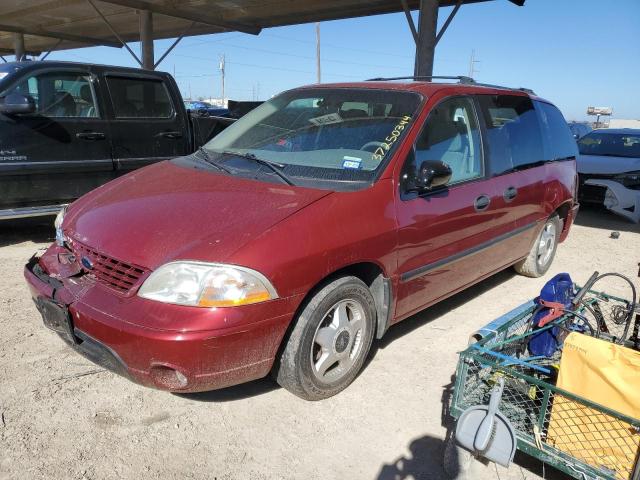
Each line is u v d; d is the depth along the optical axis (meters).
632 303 3.52
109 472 2.57
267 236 2.71
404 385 3.46
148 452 2.72
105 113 6.15
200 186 3.30
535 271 5.64
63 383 3.25
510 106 4.80
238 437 2.88
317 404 3.20
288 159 3.58
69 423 2.89
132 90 6.44
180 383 2.64
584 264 6.63
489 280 5.68
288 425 2.99
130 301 2.65
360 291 3.17
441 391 3.42
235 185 3.27
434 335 4.23
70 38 17.77
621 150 10.65
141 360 2.58
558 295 3.36
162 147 6.72
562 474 2.72
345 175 3.34
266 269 2.63
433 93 3.87
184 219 2.89
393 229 3.26
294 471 2.66
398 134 3.55
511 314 3.26
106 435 2.82
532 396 2.67
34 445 2.71
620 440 2.30
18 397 3.08
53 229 6.74
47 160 5.72
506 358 2.70
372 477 2.66
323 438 2.91
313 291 2.96
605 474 2.30
